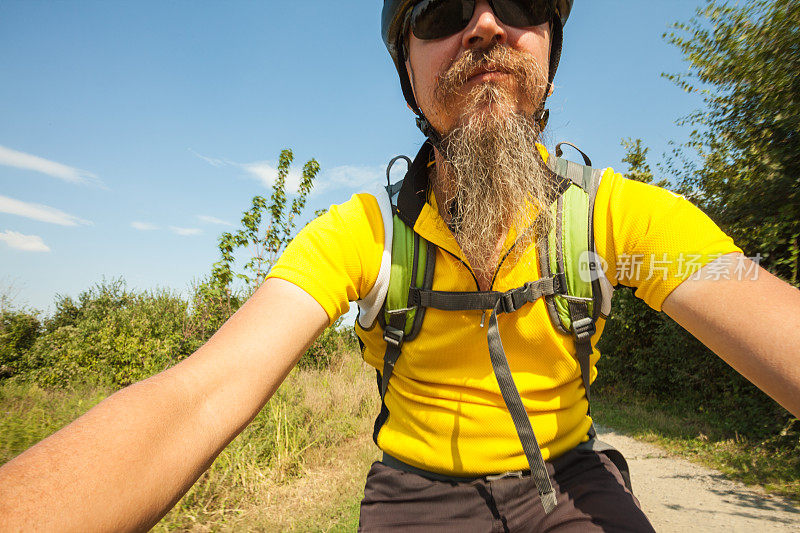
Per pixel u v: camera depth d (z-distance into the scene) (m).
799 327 0.58
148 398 0.55
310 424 5.75
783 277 5.14
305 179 8.98
